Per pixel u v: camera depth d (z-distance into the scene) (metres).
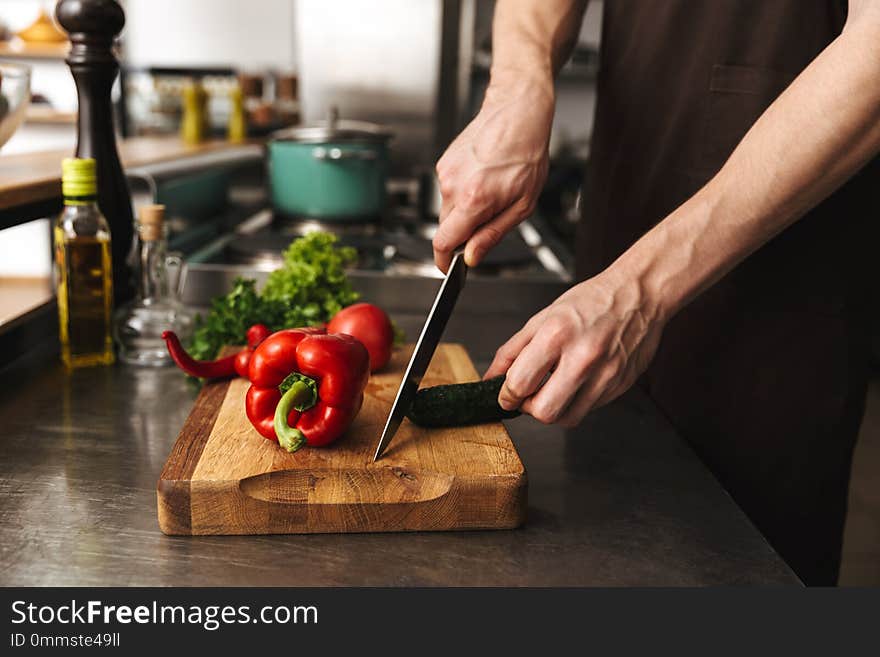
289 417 0.78
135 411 0.97
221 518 0.71
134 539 0.70
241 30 4.57
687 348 1.13
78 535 0.70
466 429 0.83
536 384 0.73
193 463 0.73
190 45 4.58
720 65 1.08
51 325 1.25
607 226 1.28
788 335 1.06
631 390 1.11
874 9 0.67
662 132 1.18
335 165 1.98
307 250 1.16
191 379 1.08
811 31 1.04
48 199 1.15
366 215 2.05
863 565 2.27
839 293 1.05
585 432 0.96
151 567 0.66
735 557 0.71
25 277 4.56
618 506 0.79
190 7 4.54
